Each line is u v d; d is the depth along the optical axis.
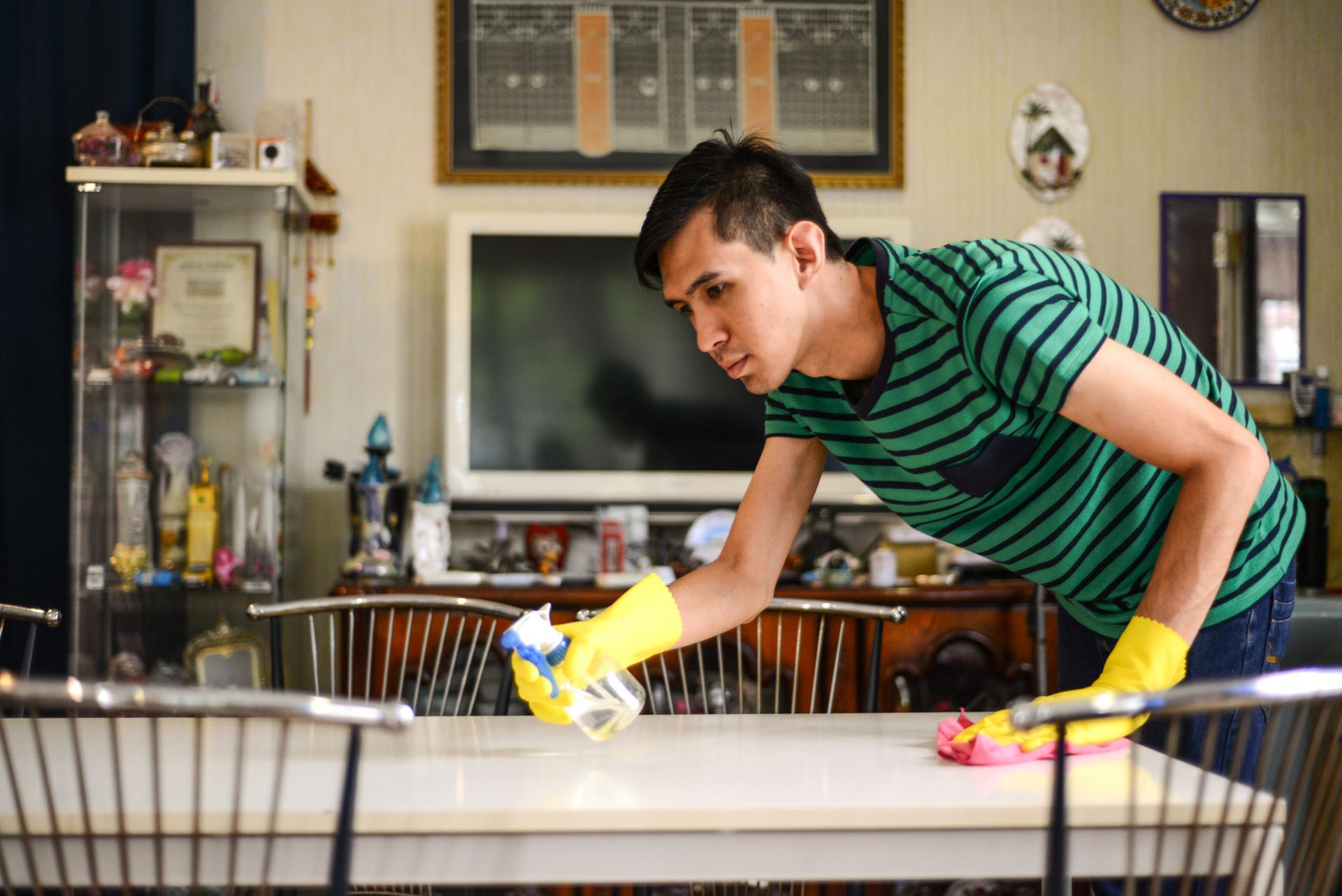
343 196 3.26
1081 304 1.17
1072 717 0.82
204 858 0.96
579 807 0.97
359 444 3.22
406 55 3.29
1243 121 3.42
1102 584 1.36
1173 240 3.38
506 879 0.97
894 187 3.33
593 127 3.29
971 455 1.28
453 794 1.03
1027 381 1.14
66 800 1.00
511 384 3.16
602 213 3.28
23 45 3.09
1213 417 1.14
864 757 1.20
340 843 0.86
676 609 1.37
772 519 1.48
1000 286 1.15
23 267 3.06
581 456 3.16
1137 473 1.29
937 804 0.99
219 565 2.81
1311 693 0.83
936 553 3.01
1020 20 3.40
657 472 3.17
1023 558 1.39
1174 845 1.00
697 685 2.66
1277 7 3.44
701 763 1.17
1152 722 1.36
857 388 1.35
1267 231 3.39
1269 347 3.37
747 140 1.25
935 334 1.22
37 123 3.08
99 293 2.83
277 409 2.85
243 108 3.25
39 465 3.04
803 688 2.68
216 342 2.84
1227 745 1.32
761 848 0.99
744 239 1.19
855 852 0.99
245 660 2.81
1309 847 0.99
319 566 3.19
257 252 2.86
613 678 1.26
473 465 3.14
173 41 3.10
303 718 0.81
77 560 2.78
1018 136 3.37
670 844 0.98
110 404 2.82
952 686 2.69
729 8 3.33
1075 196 3.38
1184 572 1.13
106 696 0.81
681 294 1.21
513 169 3.27
